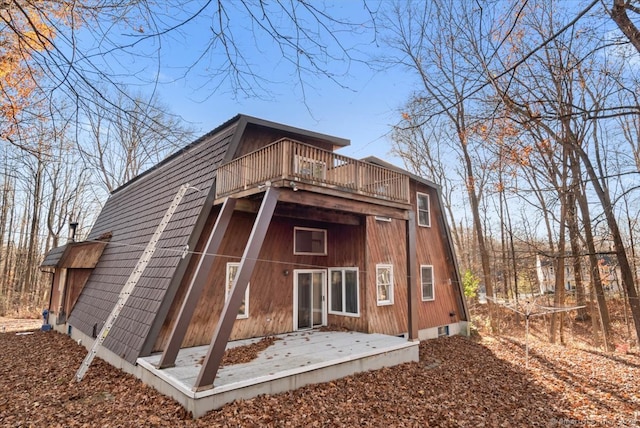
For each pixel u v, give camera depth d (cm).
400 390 688
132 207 1392
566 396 729
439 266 1417
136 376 686
